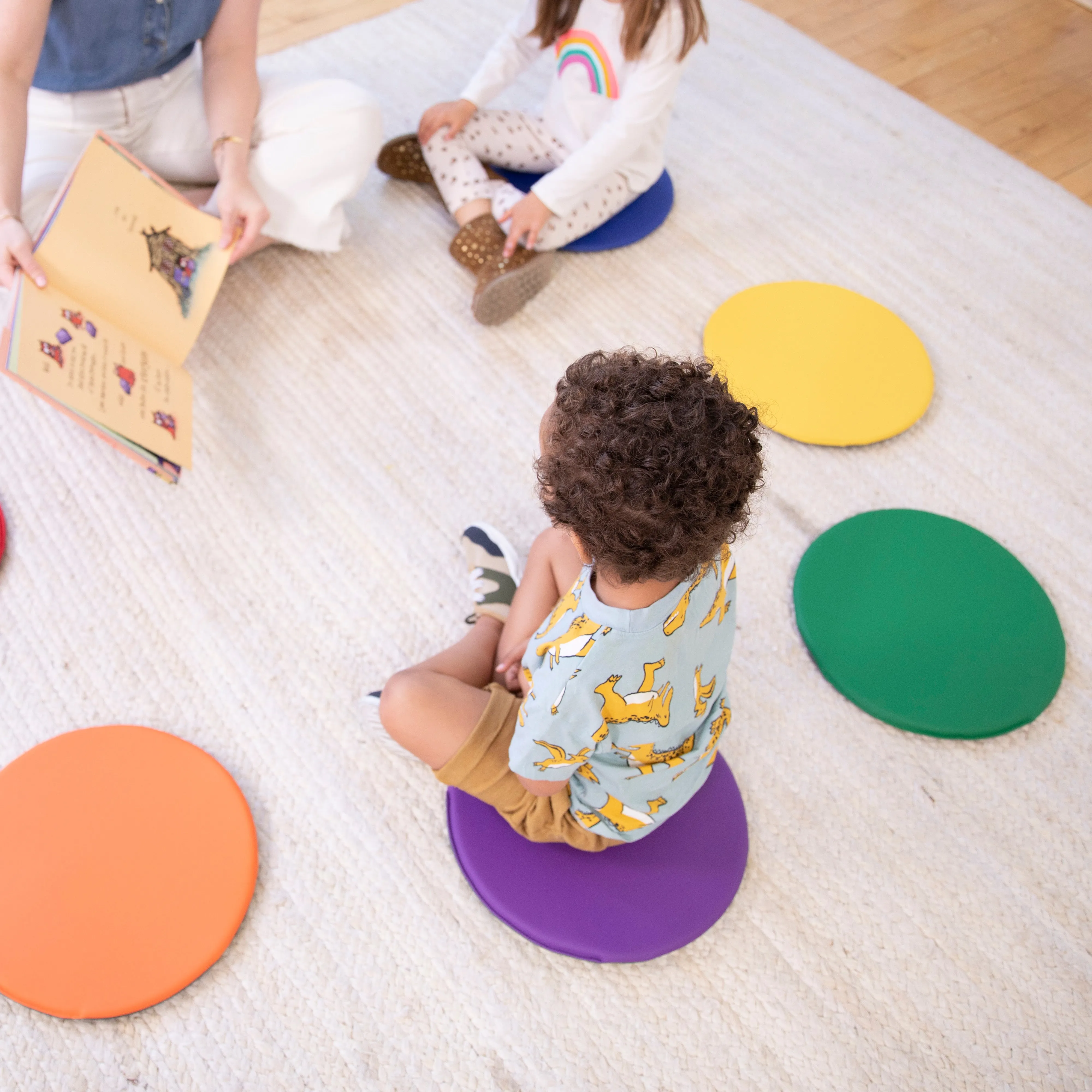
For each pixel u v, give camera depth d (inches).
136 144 51.0
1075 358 57.7
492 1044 34.5
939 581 46.3
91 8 43.9
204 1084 33.0
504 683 39.2
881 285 60.0
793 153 67.2
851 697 42.8
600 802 33.0
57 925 34.3
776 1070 34.8
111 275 43.8
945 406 54.5
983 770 42.0
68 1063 32.9
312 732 40.7
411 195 61.5
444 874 37.7
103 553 44.5
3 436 47.6
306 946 35.8
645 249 60.5
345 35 70.1
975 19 79.9
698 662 28.9
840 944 37.6
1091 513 50.9
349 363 52.7
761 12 77.6
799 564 47.1
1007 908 38.8
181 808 37.1
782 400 52.6
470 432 50.9
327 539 46.3
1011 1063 35.5
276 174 51.2
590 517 24.5
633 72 53.1
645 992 35.9
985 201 65.9
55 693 40.5
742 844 38.7
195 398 50.1
